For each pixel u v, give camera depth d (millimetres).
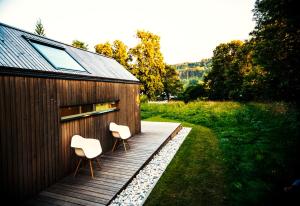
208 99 29062
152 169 5750
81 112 5863
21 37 5195
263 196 3996
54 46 6207
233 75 24828
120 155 6566
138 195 4312
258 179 4738
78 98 5535
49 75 4500
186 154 7090
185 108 18672
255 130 9719
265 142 7398
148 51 24250
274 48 8930
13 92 3750
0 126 3514
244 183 4699
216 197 4266
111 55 25969
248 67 23062
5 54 3971
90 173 5203
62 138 4988
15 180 3785
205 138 9289
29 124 4082
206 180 5047
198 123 13375
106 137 7008
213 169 5711
